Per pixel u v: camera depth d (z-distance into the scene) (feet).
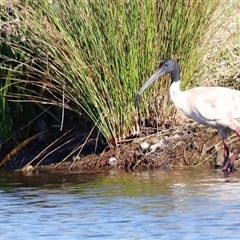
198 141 48.65
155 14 46.29
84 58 46.39
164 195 38.47
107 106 47.55
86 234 31.76
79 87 47.01
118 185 41.83
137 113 48.24
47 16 46.47
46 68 47.55
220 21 47.26
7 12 46.44
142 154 48.03
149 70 46.93
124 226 32.71
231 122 45.55
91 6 45.93
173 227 32.24
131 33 46.14
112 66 46.52
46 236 31.78
